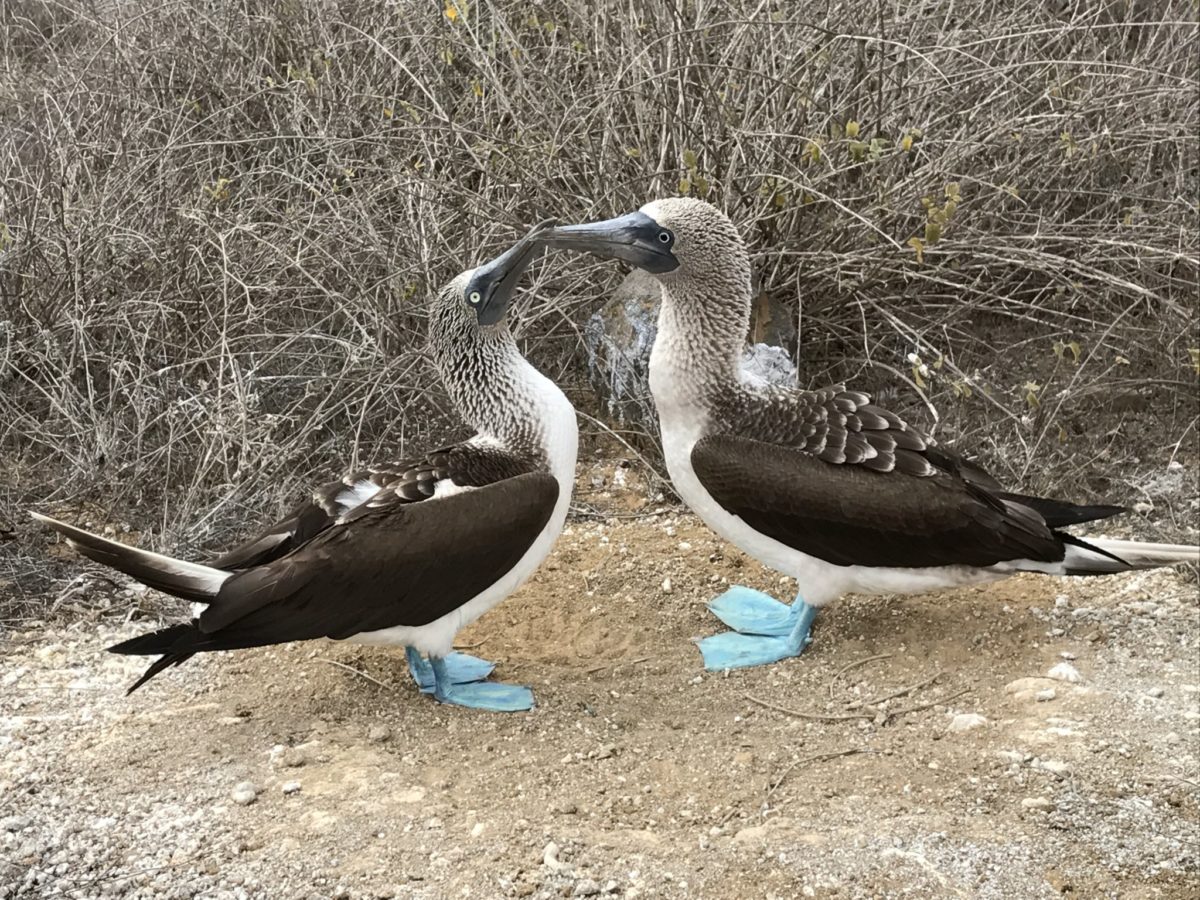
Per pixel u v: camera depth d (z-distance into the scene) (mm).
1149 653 1354
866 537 1311
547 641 1447
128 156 1992
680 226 1324
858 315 1971
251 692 1312
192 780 1156
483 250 1889
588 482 1753
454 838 1085
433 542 1221
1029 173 1992
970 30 1990
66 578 1481
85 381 1814
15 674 1320
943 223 1728
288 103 2127
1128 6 2162
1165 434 1831
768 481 1315
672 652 1411
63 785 1151
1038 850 1076
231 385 1660
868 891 1031
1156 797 1133
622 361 1787
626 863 1060
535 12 2074
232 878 1041
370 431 1771
